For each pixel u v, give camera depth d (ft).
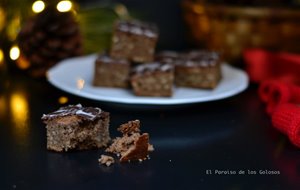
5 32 2.01
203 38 2.08
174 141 1.42
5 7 1.97
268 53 1.90
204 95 1.65
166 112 1.63
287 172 1.25
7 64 2.04
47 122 1.34
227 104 1.72
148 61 1.81
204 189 1.17
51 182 1.19
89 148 1.35
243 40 1.97
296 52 1.98
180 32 2.50
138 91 1.65
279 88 1.62
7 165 1.27
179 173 1.24
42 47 1.94
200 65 1.73
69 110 1.37
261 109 1.68
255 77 1.92
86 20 2.13
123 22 1.87
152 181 1.20
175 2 2.47
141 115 1.59
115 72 1.73
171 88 1.64
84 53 2.13
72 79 1.78
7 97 1.76
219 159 1.31
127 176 1.22
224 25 1.96
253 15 1.90
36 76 1.98
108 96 1.60
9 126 1.51
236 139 1.44
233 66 2.07
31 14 2.03
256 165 1.28
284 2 2.00
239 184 1.20
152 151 1.35
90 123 1.33
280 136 1.46
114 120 1.54
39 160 1.29
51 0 1.92
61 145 1.33
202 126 1.53
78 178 1.21
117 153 1.33
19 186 1.17
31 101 1.72
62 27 1.93
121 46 1.79
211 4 2.01
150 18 2.48
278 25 1.92
